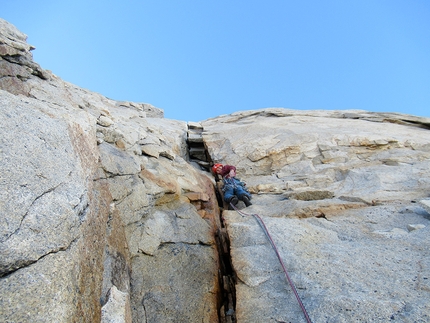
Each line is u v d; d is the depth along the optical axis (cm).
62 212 233
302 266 375
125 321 273
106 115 671
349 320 284
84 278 242
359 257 387
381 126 1110
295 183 784
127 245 402
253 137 1022
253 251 421
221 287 450
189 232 500
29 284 182
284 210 613
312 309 307
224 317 410
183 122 1307
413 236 429
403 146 895
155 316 355
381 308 290
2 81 548
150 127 885
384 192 629
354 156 882
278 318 310
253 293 354
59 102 595
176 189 565
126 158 523
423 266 351
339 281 341
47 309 180
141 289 375
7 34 661
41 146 267
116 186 441
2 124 244
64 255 217
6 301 167
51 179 249
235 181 770
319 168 845
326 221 525
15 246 185
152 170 577
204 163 1063
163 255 437
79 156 333
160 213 507
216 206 693
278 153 916
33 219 207
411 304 290
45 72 671
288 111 1362
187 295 395
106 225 356
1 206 194
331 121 1179
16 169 223
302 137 958
